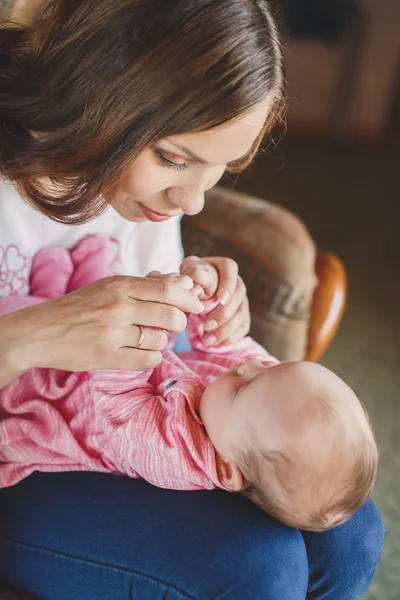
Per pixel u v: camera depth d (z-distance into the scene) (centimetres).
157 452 89
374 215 314
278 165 351
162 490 92
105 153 74
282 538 85
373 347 224
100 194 81
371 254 282
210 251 146
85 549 86
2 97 79
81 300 81
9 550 92
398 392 204
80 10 69
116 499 91
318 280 150
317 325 143
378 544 92
